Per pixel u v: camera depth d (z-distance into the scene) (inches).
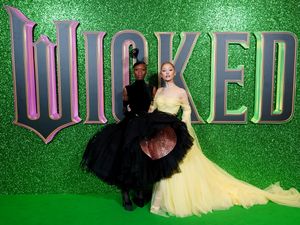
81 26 110.5
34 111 112.8
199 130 114.7
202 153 109.1
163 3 109.5
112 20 110.2
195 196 100.8
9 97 112.7
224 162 115.6
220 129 114.7
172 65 102.7
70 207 105.8
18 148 114.7
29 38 109.3
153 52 111.9
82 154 115.3
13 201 110.4
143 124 95.5
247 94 113.0
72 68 110.7
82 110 114.6
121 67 111.7
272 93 111.5
